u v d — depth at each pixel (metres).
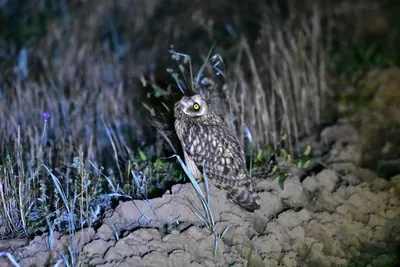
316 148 12.73
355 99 15.13
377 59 17.30
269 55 15.76
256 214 9.95
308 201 10.80
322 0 20.61
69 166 10.36
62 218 9.05
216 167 9.53
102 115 13.19
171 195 9.60
